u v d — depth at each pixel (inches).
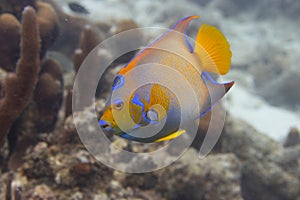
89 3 445.4
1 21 147.2
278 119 377.1
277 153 205.2
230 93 393.4
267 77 449.1
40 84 131.7
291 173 199.6
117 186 107.8
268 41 506.6
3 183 110.6
